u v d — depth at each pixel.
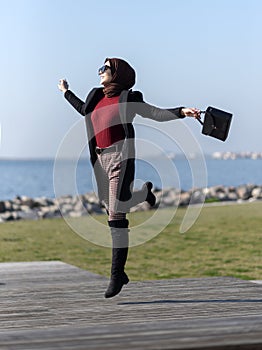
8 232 18.41
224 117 5.27
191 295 6.49
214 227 18.98
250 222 20.03
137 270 12.36
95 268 12.56
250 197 33.06
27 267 8.98
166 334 4.29
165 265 12.95
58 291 6.90
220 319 4.81
